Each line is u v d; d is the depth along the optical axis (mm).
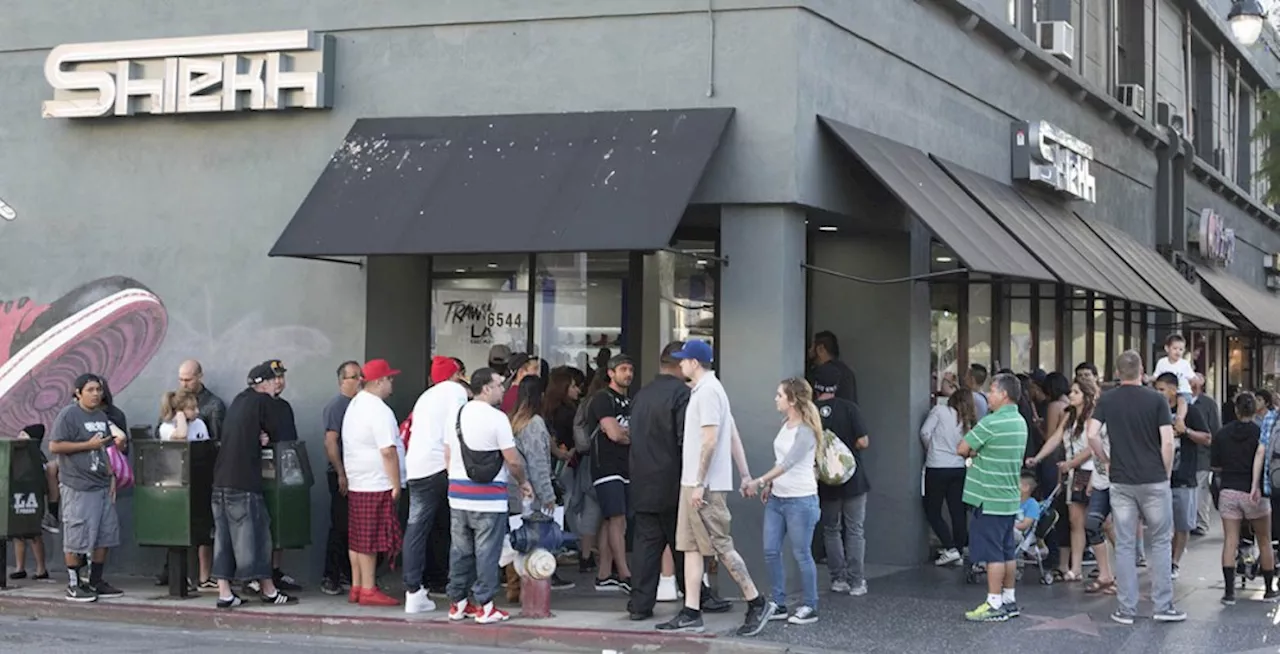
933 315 15578
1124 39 23156
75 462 12164
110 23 14242
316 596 12555
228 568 11867
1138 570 13992
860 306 14531
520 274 14164
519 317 14133
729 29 12375
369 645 10914
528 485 11242
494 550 11086
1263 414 16078
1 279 14570
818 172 12508
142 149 14164
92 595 12297
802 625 10930
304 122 13656
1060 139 17719
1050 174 17516
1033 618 11312
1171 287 20156
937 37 14945
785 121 12164
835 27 12859
